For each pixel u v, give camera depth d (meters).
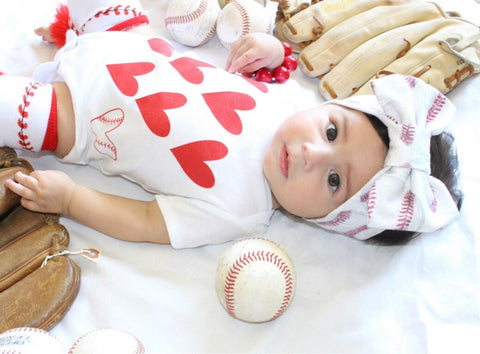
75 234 1.10
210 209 1.04
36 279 0.95
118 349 0.84
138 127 1.05
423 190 0.92
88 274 1.04
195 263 1.09
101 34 1.17
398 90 0.97
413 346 1.00
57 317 0.94
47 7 1.38
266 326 1.01
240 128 1.09
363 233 1.09
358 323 1.02
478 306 1.05
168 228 1.03
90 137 1.09
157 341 0.98
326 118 1.03
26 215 1.03
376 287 1.07
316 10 1.42
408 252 1.12
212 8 1.37
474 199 1.19
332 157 0.98
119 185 1.18
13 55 1.30
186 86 1.10
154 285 1.04
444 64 1.30
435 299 1.06
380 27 1.40
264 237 1.15
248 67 1.30
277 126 1.13
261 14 1.35
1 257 0.96
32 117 1.01
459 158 1.25
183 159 1.05
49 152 1.20
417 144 0.92
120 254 1.08
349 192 1.00
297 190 1.01
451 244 1.13
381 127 1.00
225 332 1.00
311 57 1.38
